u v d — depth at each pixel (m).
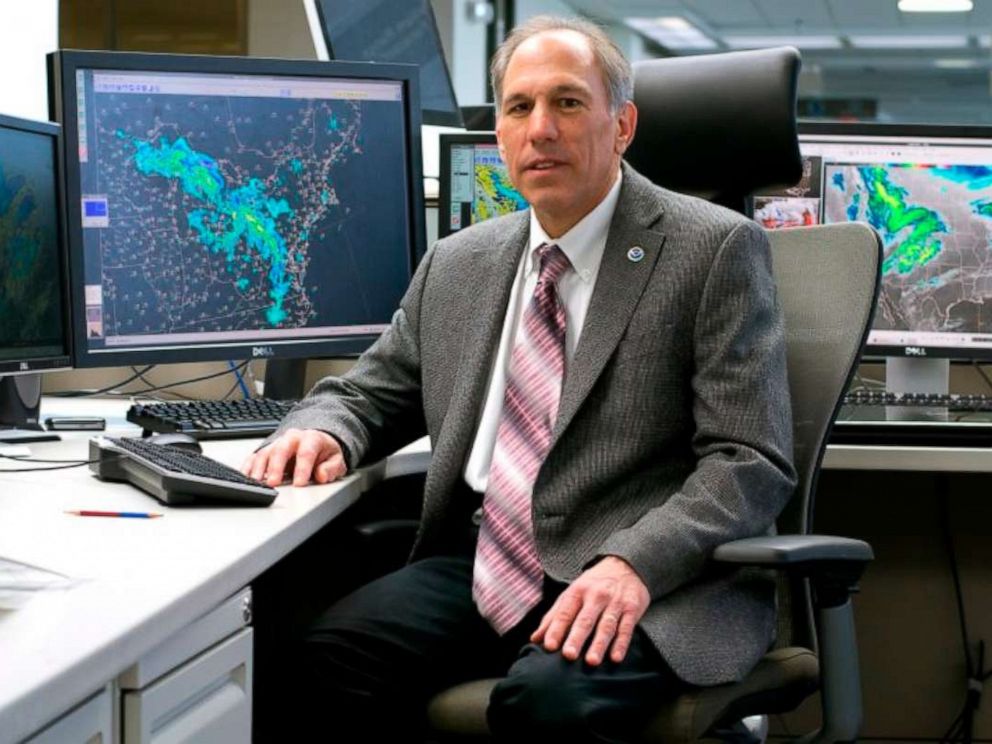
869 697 2.64
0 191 1.92
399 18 2.84
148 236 2.17
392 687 1.68
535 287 1.79
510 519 1.71
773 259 1.88
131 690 1.06
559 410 1.69
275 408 2.19
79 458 1.84
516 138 1.77
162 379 2.64
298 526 1.45
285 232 2.27
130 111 2.16
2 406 2.10
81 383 2.66
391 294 2.35
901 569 2.63
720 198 1.99
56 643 0.95
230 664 1.26
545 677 1.45
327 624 1.71
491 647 1.75
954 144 2.43
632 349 1.69
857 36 4.73
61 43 2.83
